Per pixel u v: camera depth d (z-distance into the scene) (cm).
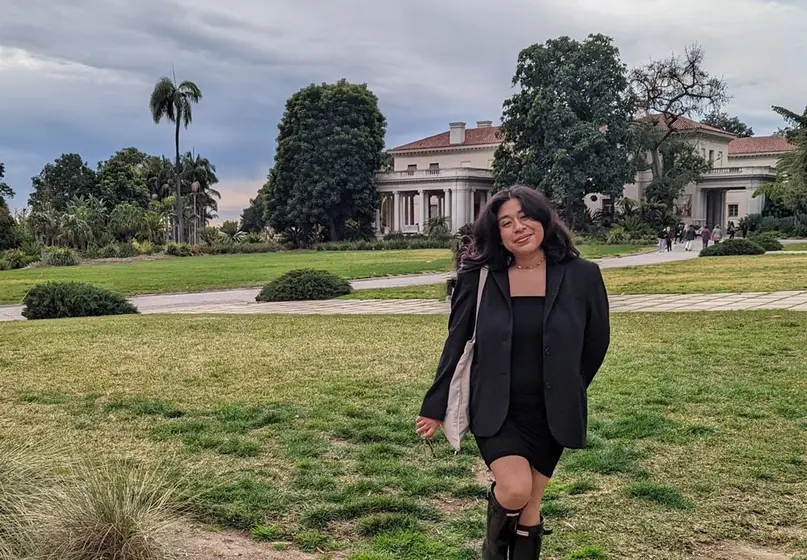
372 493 409
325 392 662
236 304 1841
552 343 260
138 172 8650
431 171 6756
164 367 800
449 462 458
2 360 862
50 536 304
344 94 6588
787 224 5812
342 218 6769
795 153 5291
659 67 5772
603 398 609
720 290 1630
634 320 1117
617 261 3177
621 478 425
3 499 329
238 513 380
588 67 5562
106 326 1203
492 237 271
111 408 615
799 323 1010
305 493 409
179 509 383
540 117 5562
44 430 548
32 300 1551
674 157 6109
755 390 627
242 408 605
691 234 4338
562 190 5391
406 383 696
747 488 406
